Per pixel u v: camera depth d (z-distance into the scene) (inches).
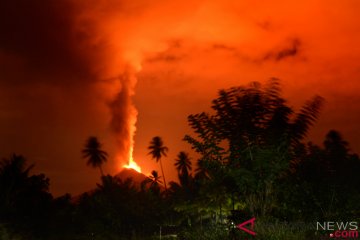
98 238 1780.3
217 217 575.5
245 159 424.2
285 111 375.2
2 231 1007.0
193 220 952.9
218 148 437.4
